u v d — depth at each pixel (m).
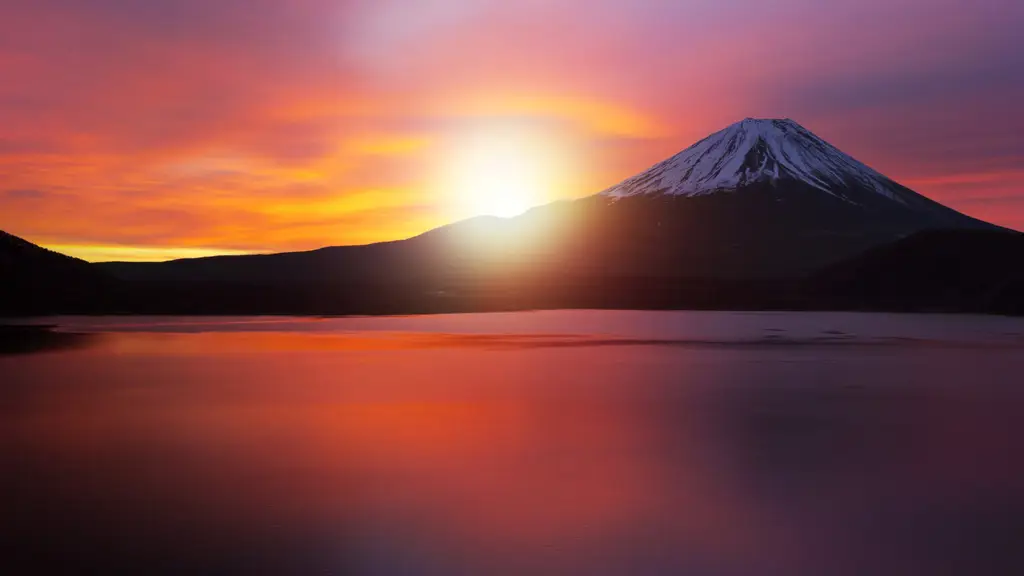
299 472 15.91
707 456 17.25
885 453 17.50
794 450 17.86
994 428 20.38
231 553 11.65
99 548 11.81
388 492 14.59
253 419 21.55
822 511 13.56
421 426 20.59
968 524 12.93
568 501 14.11
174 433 19.56
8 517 13.14
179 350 42.56
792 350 43.38
